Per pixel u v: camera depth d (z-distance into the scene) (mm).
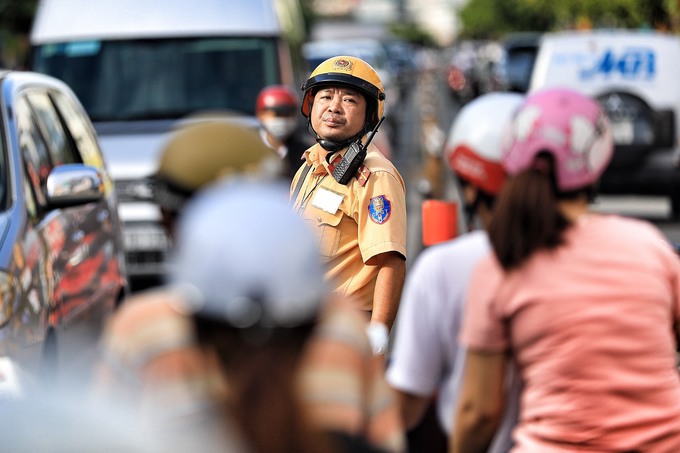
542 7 104688
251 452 5020
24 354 11852
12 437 4598
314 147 10680
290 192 10688
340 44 81250
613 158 32625
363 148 10391
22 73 16688
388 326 10125
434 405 7641
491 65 69938
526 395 6918
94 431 4633
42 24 28266
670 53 33594
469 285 7043
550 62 34344
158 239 23562
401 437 5516
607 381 6750
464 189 7812
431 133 30812
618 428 6762
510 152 7070
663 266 6922
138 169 23625
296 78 33219
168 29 27984
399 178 10477
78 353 14594
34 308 12508
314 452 5094
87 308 15180
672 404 6832
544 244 6836
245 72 27734
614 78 33969
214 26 28141
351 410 5164
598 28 91500
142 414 5035
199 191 5793
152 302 5316
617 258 6863
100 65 27656
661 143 32812
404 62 118375
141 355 5188
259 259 4961
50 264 13531
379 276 10195
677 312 7004
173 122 26578
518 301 6840
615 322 6762
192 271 5031
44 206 14281
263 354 5035
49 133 16156
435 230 10320
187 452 4875
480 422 7035
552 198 6898
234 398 5039
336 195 10336
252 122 19203
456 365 7336
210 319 4969
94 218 16266
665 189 33000
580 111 6977
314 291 5027
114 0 28484
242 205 5086
